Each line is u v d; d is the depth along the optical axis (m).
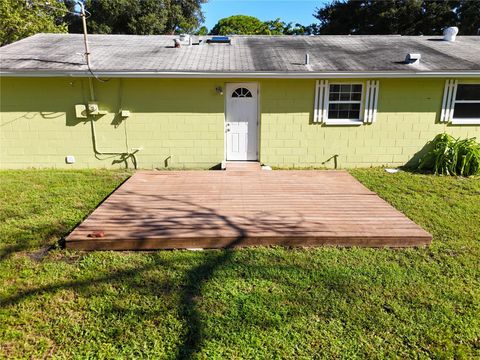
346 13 24.08
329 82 8.38
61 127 8.45
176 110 8.45
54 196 6.40
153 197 6.04
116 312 3.24
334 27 24.67
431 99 8.51
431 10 21.42
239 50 9.77
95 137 8.52
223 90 8.38
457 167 8.24
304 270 3.94
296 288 3.61
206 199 5.94
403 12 21.70
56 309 3.28
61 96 8.26
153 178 7.35
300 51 9.67
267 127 8.64
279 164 8.88
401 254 4.35
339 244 4.52
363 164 8.91
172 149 8.68
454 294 3.54
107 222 4.89
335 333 3.01
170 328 3.05
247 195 6.18
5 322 3.11
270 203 5.75
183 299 3.43
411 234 4.57
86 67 7.88
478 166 7.97
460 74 7.93
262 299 3.43
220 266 4.01
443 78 8.34
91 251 4.36
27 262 4.06
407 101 8.52
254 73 7.89
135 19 23.48
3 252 4.30
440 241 4.70
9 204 5.94
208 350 2.82
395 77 8.02
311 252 4.36
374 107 8.54
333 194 6.28
